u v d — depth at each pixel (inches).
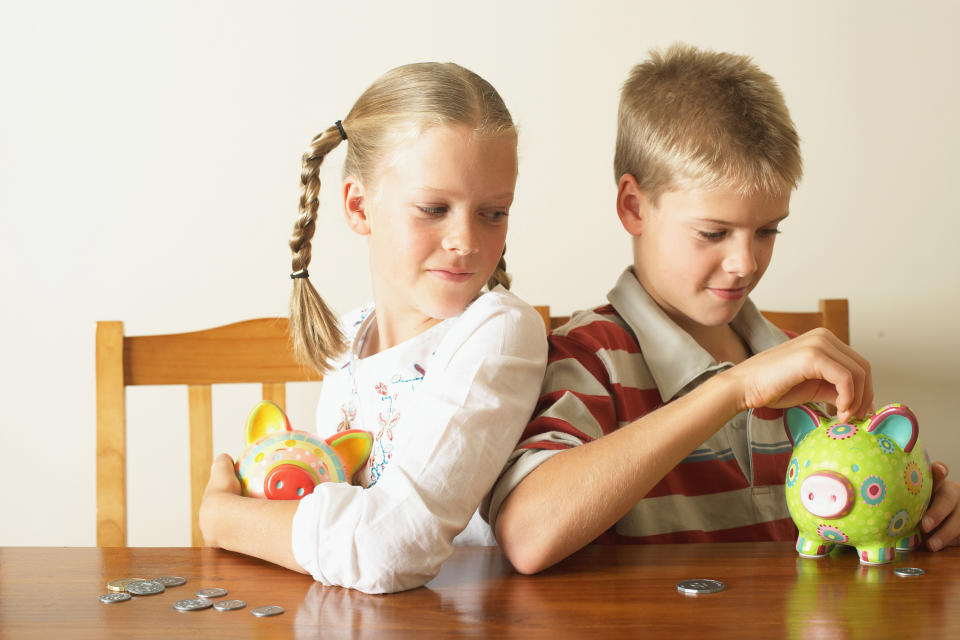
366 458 32.4
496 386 28.1
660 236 35.8
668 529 34.4
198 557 28.2
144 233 61.1
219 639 20.5
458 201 29.8
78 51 60.7
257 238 61.2
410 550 24.5
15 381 60.9
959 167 63.0
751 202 33.7
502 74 61.6
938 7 62.4
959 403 63.1
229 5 60.8
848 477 25.2
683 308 36.1
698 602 22.6
